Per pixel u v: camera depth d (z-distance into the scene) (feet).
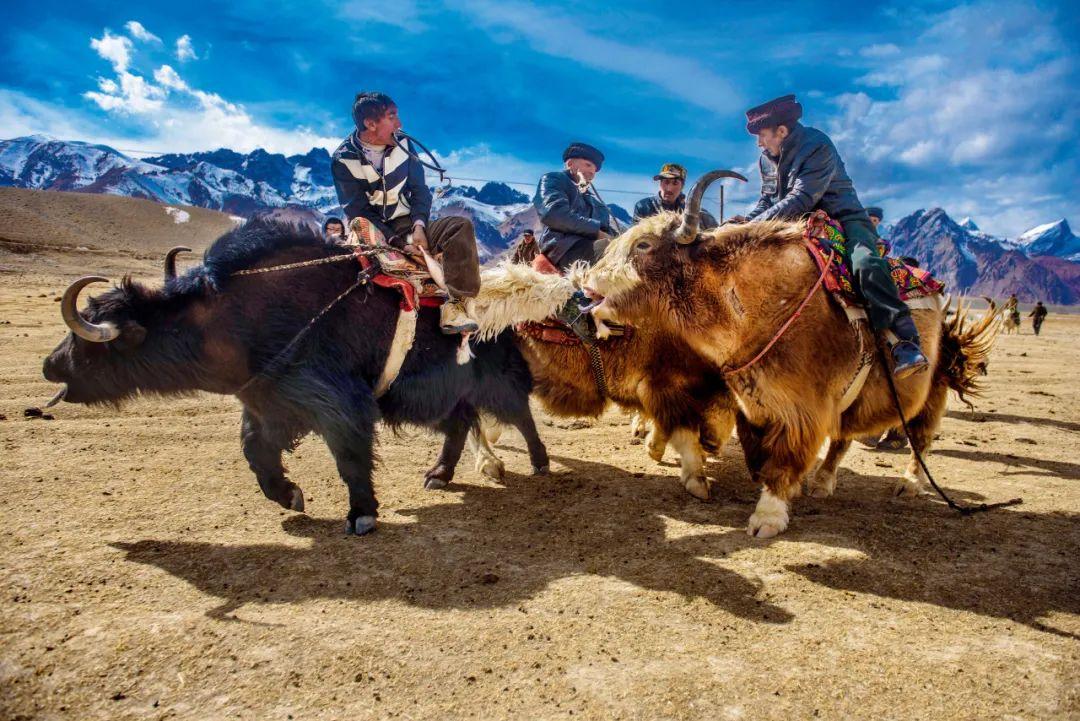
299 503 16.03
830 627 11.39
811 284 14.66
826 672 10.05
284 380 14.21
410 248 15.76
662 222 15.53
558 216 21.22
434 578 13.10
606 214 23.31
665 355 17.60
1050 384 40.60
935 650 10.68
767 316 14.58
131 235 283.18
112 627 10.96
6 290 88.38
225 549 14.15
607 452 23.12
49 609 11.46
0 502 16.12
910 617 11.74
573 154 22.36
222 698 9.30
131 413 25.41
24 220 257.96
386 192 16.80
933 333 16.57
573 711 9.15
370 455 15.12
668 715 9.08
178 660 10.11
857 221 16.39
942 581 13.14
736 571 13.53
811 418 14.85
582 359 18.34
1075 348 71.20
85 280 12.88
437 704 9.27
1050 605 12.22
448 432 18.47
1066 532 15.75
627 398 18.80
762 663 10.28
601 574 13.39
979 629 11.35
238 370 14.24
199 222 321.11
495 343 17.79
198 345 13.93
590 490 18.78
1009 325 100.17
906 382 16.10
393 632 11.03
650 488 19.06
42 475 18.11
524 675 9.95
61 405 25.59
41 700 9.21
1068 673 10.07
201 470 19.17
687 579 13.16
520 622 11.44
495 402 18.01
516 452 22.85
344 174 16.70
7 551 13.58
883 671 10.09
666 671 10.05
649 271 15.20
